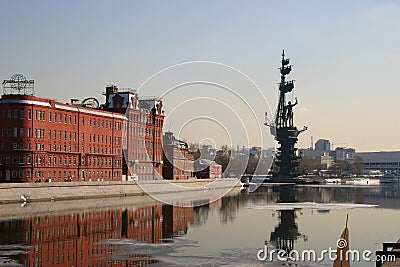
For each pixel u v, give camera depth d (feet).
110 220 246.88
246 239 194.29
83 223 232.73
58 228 215.10
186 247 175.32
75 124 420.36
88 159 432.25
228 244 182.19
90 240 187.42
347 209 332.39
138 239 190.70
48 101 395.14
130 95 487.20
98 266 146.20
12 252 163.22
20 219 239.50
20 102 374.63
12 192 314.35
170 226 229.45
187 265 148.15
